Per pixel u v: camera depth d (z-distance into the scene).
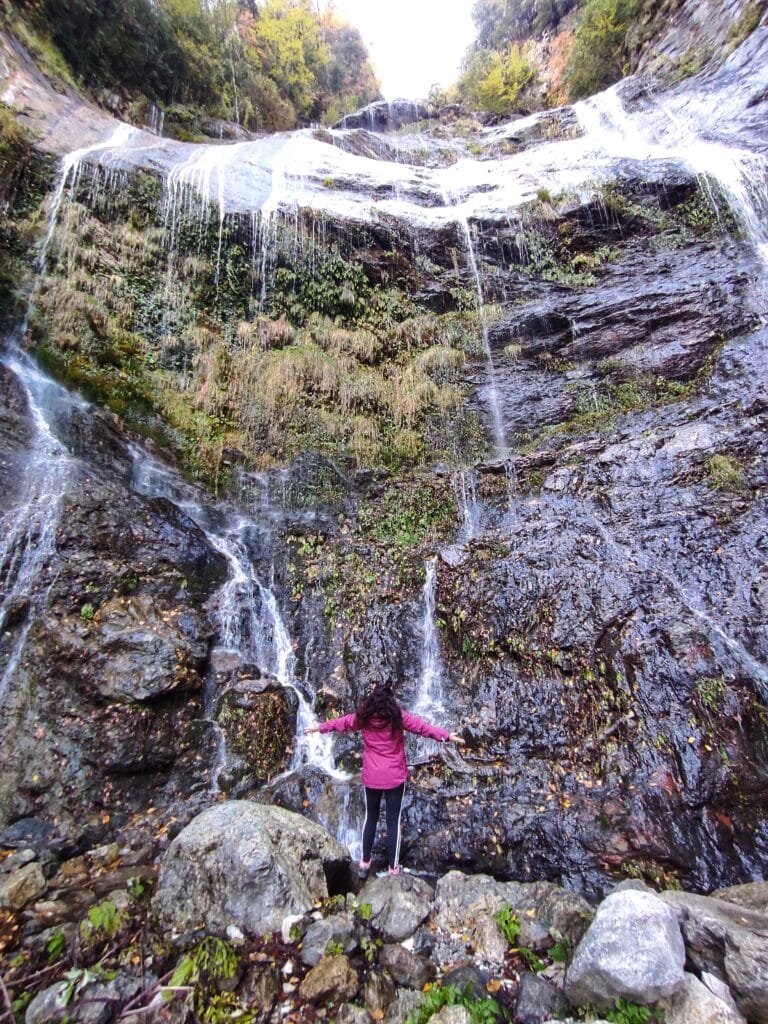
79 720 4.27
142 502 6.25
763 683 4.25
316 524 7.34
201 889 2.96
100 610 4.98
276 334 9.12
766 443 6.07
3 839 3.62
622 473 6.64
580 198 11.23
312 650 5.89
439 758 4.63
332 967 2.61
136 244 8.73
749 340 7.50
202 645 5.23
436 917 3.12
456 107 24.58
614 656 4.77
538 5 26.38
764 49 13.07
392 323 10.12
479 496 7.51
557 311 9.83
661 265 9.95
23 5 12.61
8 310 7.06
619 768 4.14
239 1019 2.40
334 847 3.54
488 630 5.45
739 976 2.31
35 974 2.53
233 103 19.55
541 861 3.66
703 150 12.09
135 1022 2.34
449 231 11.16
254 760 4.61
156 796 4.18
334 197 11.88
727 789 3.82
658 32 18.77
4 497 5.39
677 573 5.26
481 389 9.34
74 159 8.98
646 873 3.47
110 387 7.39
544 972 2.69
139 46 15.62
